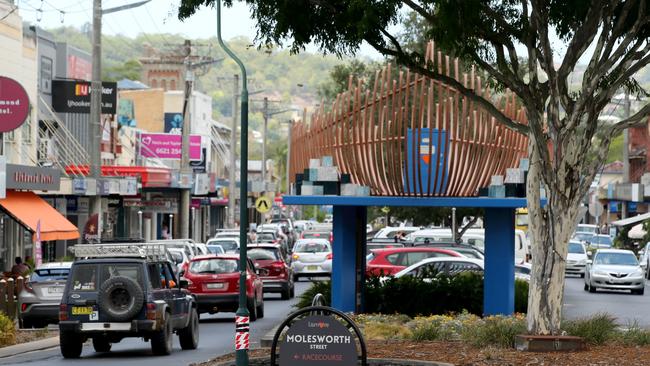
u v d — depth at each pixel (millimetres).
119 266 25375
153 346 25688
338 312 16219
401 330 24219
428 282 31625
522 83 21750
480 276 31156
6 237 52344
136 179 58156
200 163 91688
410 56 22406
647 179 77625
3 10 51469
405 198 27875
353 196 27984
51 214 49531
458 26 20125
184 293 27531
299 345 16156
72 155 62125
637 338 22094
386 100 27688
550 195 21500
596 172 21484
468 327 23312
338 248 29062
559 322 21547
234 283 36156
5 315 30922
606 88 21688
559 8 21625
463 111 27422
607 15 21031
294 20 21812
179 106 105938
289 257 66750
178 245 48594
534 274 21656
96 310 25062
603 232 104312
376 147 27781
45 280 32875
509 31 21859
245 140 21156
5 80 37844
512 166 29000
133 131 83125
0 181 31750
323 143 28844
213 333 32656
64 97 60625
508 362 19531
